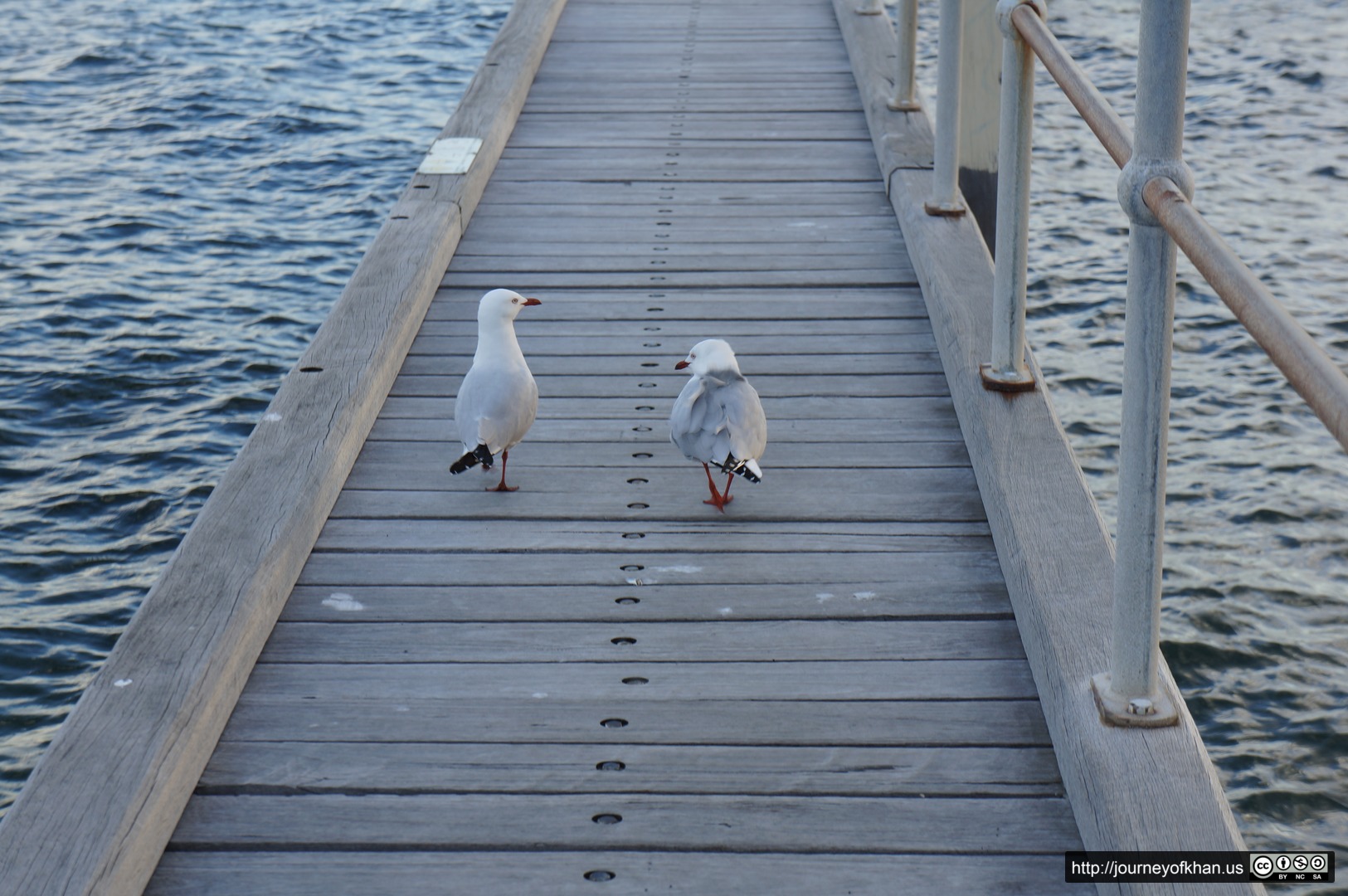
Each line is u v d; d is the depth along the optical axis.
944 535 3.85
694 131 7.44
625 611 3.53
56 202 11.54
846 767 2.98
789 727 3.11
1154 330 2.58
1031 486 3.72
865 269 5.64
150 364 8.90
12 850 2.55
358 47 16.36
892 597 3.57
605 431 4.45
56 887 2.48
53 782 2.71
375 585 3.63
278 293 10.01
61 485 7.55
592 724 3.12
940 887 2.67
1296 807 5.36
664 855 2.75
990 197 6.71
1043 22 3.80
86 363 8.85
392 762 3.01
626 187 6.64
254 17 17.52
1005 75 3.98
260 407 8.45
